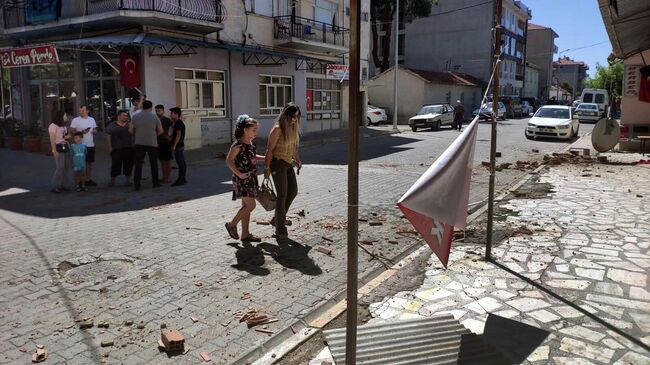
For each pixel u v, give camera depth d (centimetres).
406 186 1062
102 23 1602
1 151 1702
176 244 634
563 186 1016
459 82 4434
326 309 457
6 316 430
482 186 1076
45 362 357
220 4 1766
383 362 354
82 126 1043
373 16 4122
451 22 5250
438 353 365
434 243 368
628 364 344
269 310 446
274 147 631
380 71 4222
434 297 467
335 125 2728
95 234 682
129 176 1091
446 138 2275
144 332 403
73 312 438
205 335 400
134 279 515
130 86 1611
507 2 5188
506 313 428
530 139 2197
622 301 446
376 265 570
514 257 569
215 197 947
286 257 586
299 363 363
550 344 374
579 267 531
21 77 2022
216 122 1902
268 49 2086
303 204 871
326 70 2394
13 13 1841
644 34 961
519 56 6109
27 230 706
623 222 712
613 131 1461
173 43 1503
